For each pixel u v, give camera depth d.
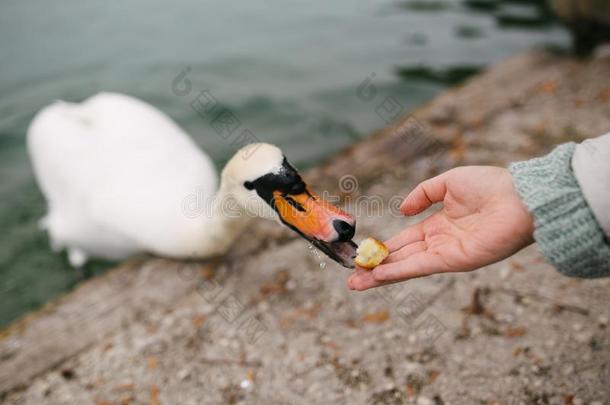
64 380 0.98
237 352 0.99
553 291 1.01
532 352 0.92
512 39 2.48
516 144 1.45
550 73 1.84
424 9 2.97
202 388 0.94
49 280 1.42
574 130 1.49
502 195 0.71
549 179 0.67
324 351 0.97
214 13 3.07
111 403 0.94
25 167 1.91
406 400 0.89
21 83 2.37
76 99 2.21
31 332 1.06
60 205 1.59
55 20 3.08
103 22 3.02
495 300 1.01
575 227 0.65
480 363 0.92
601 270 0.66
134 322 1.07
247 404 0.91
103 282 1.18
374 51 2.45
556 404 0.85
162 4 3.26
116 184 1.46
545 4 2.88
